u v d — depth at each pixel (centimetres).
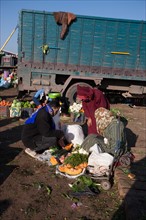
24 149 576
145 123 903
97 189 418
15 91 1577
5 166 486
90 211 362
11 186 416
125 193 389
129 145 656
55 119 592
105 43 1023
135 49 1044
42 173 466
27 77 1009
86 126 791
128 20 1007
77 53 1016
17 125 763
